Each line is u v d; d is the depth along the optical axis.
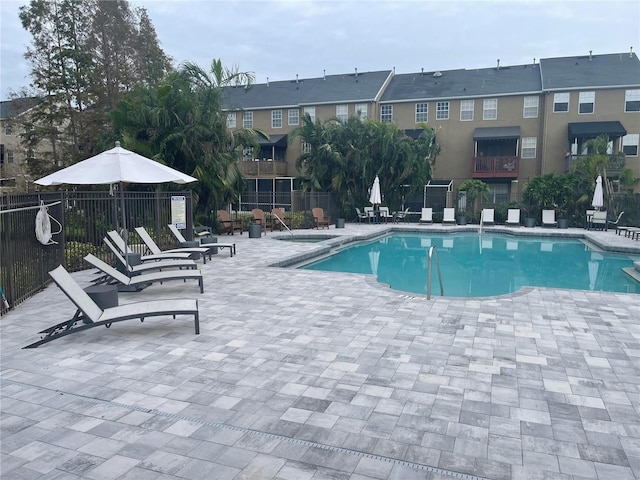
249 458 3.34
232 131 20.31
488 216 26.44
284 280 10.00
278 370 4.95
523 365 5.12
